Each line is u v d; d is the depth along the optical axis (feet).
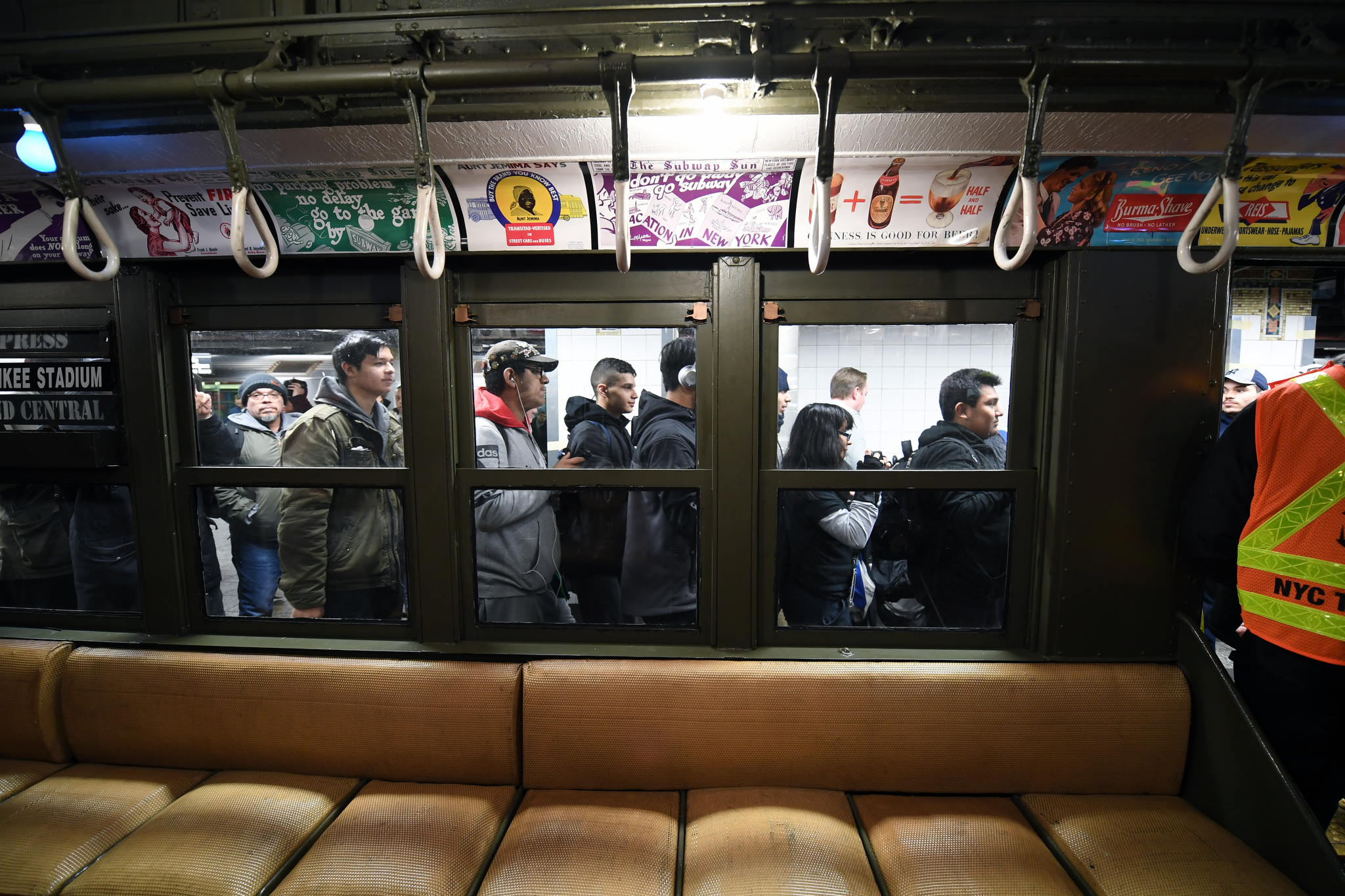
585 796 5.01
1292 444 4.34
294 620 5.76
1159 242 4.86
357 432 5.60
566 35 4.22
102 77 4.43
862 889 4.11
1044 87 3.61
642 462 5.49
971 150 4.45
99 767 5.39
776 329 5.36
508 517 5.56
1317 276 7.48
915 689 4.97
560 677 5.05
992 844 4.46
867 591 5.52
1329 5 3.97
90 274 4.21
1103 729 4.91
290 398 5.60
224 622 5.79
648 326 5.37
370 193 4.94
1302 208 4.80
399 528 5.65
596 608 5.61
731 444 5.28
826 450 5.43
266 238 4.07
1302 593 4.35
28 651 5.46
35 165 4.56
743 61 3.60
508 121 4.37
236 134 3.93
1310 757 4.47
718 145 4.49
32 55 4.31
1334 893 3.92
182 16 4.48
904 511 5.47
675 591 5.56
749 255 5.14
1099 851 4.39
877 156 4.54
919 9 4.08
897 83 4.16
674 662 5.18
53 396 5.58
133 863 4.29
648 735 4.98
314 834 4.66
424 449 5.39
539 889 4.12
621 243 3.80
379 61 4.19
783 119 4.28
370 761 5.16
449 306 5.29
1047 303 5.15
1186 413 5.00
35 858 4.34
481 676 5.12
